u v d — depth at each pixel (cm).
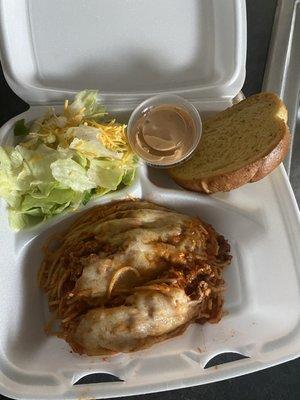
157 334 24
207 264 26
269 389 28
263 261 28
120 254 25
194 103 29
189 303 25
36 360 25
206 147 28
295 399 28
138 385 24
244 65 28
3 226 25
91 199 27
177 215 27
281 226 27
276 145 26
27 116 27
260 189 28
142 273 25
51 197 25
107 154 26
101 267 25
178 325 25
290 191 27
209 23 28
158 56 28
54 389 24
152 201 28
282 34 31
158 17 28
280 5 31
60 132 26
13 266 26
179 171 28
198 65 29
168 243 26
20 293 26
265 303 27
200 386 28
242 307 28
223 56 28
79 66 28
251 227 28
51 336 27
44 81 28
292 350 24
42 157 25
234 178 27
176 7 28
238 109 28
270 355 24
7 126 26
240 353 25
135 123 27
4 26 27
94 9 28
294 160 30
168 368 24
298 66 30
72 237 27
